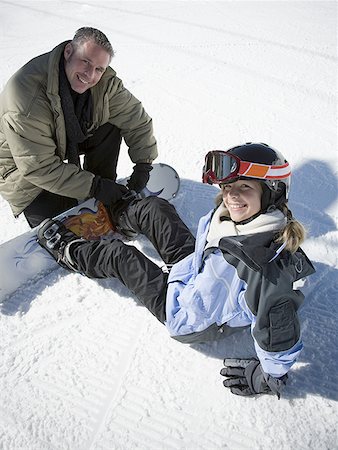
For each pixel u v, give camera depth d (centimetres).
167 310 183
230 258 152
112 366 194
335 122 355
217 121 364
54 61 205
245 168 146
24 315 218
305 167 307
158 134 353
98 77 214
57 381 189
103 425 174
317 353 193
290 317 146
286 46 484
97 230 247
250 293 148
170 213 221
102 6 633
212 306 166
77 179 226
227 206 157
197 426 171
